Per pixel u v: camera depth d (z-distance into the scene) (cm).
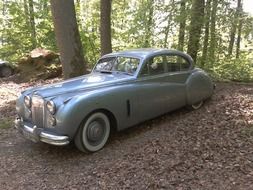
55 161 540
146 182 448
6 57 1812
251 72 1191
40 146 607
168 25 1331
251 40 1355
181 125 638
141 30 1466
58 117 515
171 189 426
